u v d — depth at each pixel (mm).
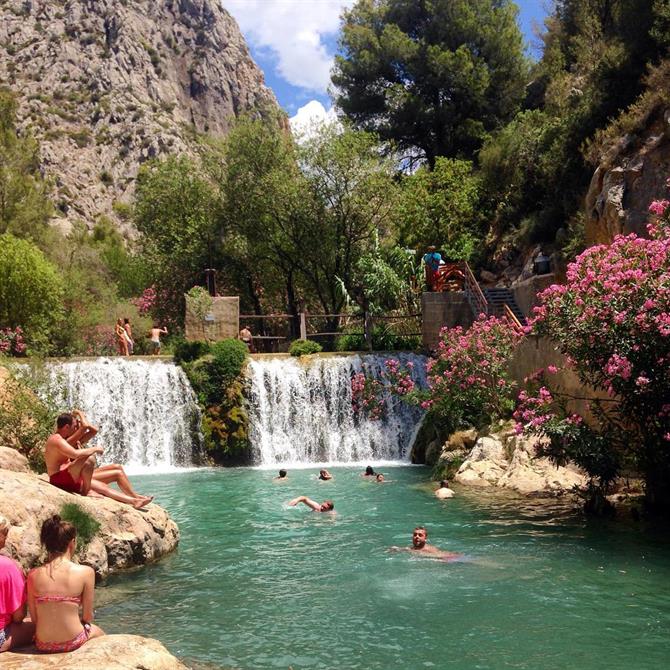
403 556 11008
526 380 16922
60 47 155375
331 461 23812
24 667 5637
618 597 8914
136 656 5824
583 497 14484
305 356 24922
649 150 23406
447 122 44031
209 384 23797
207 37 184125
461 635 7762
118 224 125375
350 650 7410
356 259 34344
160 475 20797
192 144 151125
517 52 44656
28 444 15367
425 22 46688
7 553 8625
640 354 12695
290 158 34875
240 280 37781
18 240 28906
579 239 26938
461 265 28781
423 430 22875
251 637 7805
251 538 12430
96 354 31203
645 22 28594
